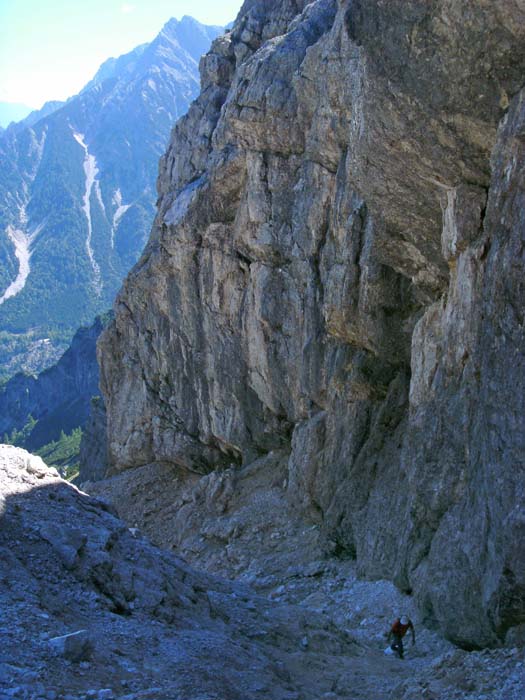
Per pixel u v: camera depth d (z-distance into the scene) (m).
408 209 21.75
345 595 25.06
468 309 19.16
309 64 30.97
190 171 42.91
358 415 29.39
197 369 41.62
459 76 17.42
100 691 11.68
